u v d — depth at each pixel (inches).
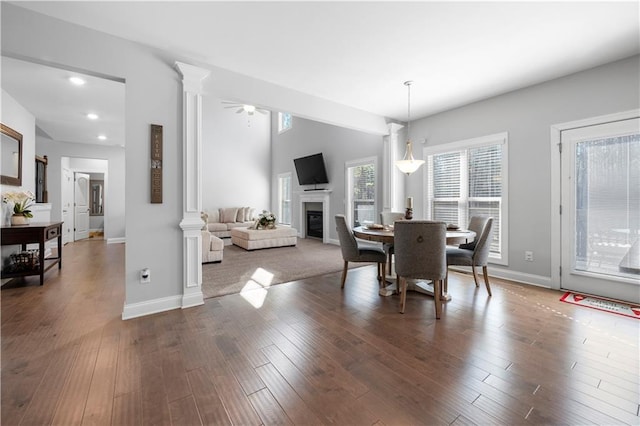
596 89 122.1
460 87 143.6
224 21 90.8
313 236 317.1
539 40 102.2
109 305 112.7
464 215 171.2
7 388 62.5
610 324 96.4
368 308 111.8
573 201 130.0
